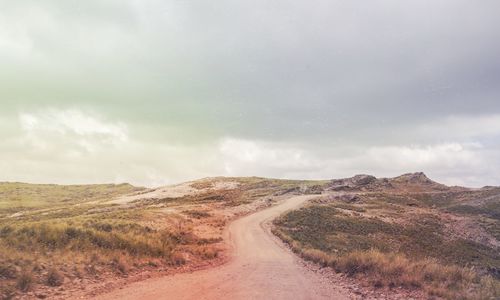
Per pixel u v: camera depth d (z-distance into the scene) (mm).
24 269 13688
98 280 14781
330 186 132250
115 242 20781
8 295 11375
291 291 14742
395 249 50594
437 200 117062
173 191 119562
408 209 91562
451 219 84438
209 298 12938
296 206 84500
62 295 12203
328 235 53438
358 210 83438
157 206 78750
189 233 38438
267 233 48938
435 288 14039
